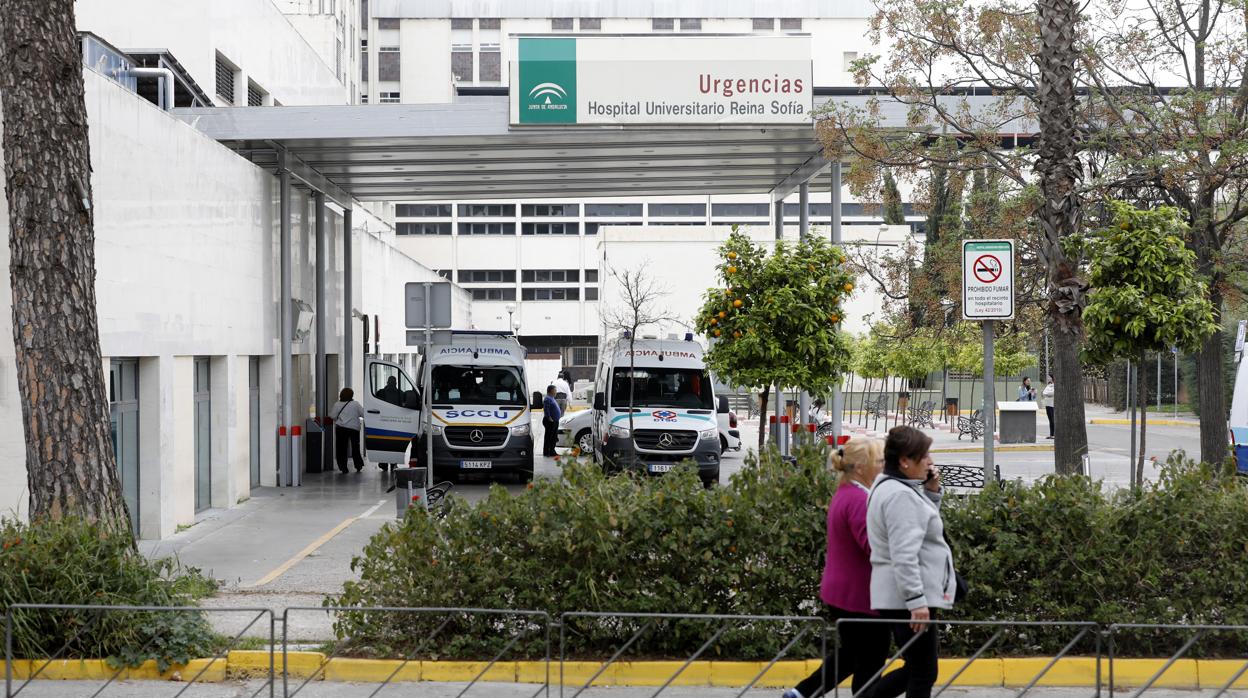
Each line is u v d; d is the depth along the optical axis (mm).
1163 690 7883
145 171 15227
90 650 8203
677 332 47438
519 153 24266
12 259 9836
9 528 8578
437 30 88500
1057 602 8227
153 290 15477
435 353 24141
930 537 6254
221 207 19016
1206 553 8211
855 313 49625
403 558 8359
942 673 7973
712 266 48094
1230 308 18172
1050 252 13789
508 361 24188
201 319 17750
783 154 24594
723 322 19812
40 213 9766
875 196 18734
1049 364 50875
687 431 22719
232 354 19688
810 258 19828
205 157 18109
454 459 23188
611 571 8219
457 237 86062
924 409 39781
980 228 19156
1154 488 8445
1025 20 16969
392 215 65188
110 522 9617
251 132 21469
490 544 8305
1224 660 8023
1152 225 12188
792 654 8109
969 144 18016
